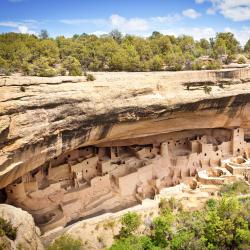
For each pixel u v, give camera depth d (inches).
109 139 946.1
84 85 773.9
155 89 880.9
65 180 975.6
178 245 809.5
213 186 1066.1
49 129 716.0
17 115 658.2
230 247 847.1
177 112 949.8
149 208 959.0
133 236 839.1
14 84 668.7
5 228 661.9
